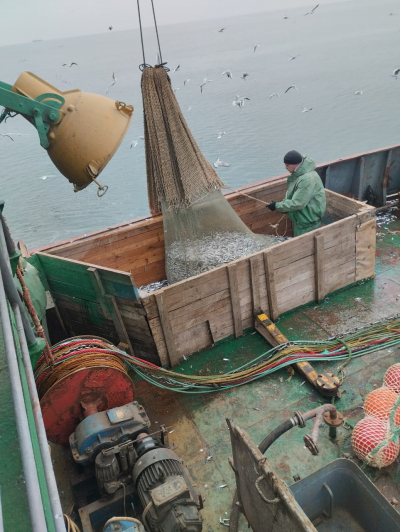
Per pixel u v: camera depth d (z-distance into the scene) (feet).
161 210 19.10
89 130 9.22
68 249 17.26
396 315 16.75
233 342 16.61
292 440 12.63
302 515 6.68
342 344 15.53
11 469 3.52
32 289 13.52
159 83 15.81
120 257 18.93
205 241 18.43
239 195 20.27
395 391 12.76
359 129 83.66
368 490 8.83
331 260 17.39
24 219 51.90
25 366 4.92
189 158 17.02
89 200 56.39
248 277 15.90
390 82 115.75
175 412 14.08
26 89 9.05
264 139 79.56
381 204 24.68
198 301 15.20
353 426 12.70
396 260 20.30
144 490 9.73
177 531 8.99
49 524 3.32
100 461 10.21
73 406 11.97
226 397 14.38
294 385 14.49
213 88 128.57
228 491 11.57
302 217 18.34
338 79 125.80
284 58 176.65
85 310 16.02
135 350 16.01
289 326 16.96
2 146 83.05
